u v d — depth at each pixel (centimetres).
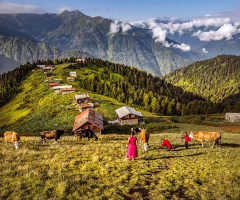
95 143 2097
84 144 2042
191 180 994
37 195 768
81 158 1334
